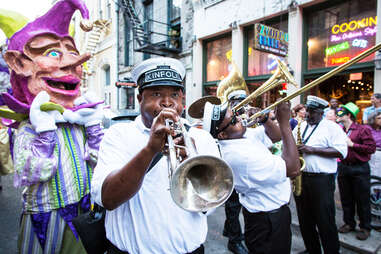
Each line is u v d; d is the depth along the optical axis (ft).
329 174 8.30
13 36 7.27
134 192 3.17
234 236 9.62
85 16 7.63
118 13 45.65
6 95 6.65
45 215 6.54
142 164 3.02
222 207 14.14
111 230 3.93
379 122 11.97
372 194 11.39
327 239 8.17
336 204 12.95
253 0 23.66
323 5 19.77
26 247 6.55
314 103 8.98
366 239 9.88
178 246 3.76
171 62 3.89
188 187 3.12
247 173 5.64
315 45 20.76
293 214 12.32
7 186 18.07
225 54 28.17
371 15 17.52
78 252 6.75
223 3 26.40
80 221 4.59
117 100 46.65
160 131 2.92
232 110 6.12
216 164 3.03
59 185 6.66
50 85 7.58
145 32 37.96
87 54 7.72
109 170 3.53
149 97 3.85
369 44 17.71
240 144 5.84
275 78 6.57
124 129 4.00
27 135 6.62
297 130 9.33
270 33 19.34
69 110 6.96
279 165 5.57
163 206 3.71
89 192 7.20
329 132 8.63
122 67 45.75
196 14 29.45
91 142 7.27
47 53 7.37
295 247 9.87
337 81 19.58
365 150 9.66
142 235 3.68
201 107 8.36
